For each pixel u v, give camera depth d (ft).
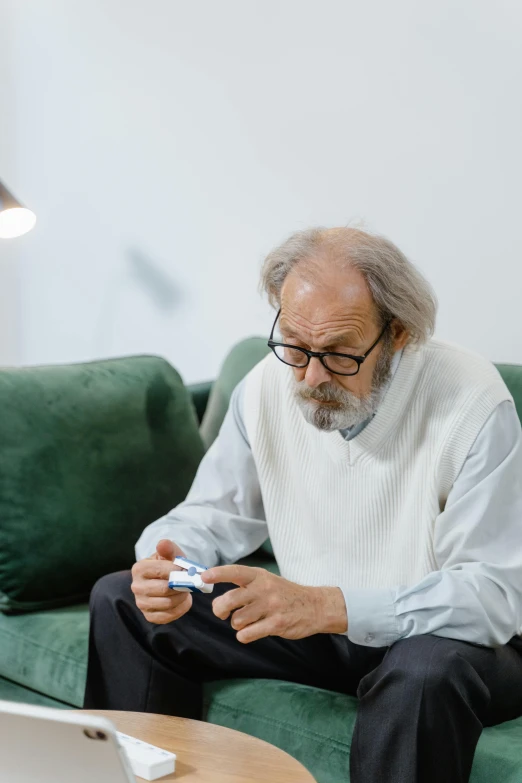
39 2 9.84
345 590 4.51
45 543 5.91
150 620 4.55
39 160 10.11
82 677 5.32
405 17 7.13
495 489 4.66
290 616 4.29
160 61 8.84
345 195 7.68
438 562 4.81
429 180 7.16
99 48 9.36
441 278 7.19
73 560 6.01
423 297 4.72
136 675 4.86
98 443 6.27
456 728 4.09
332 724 4.48
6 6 10.15
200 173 8.67
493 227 6.87
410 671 4.11
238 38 8.21
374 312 4.60
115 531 6.20
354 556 5.04
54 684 5.48
